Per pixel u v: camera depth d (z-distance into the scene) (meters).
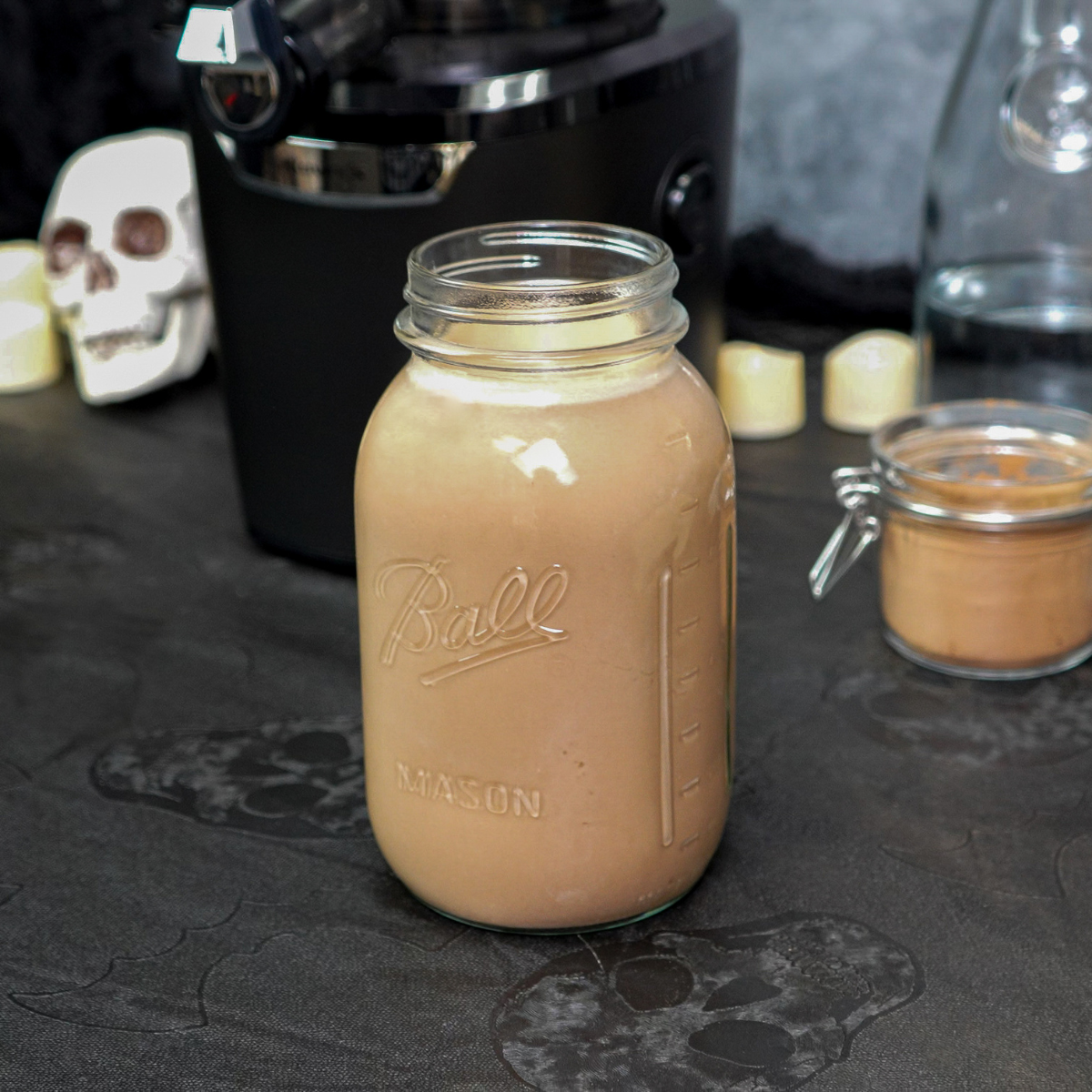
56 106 1.04
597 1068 0.41
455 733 0.43
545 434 0.40
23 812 0.53
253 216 0.63
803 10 0.94
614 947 0.46
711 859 0.49
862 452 0.83
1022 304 0.80
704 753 0.45
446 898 0.46
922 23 0.91
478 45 0.59
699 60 0.67
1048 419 0.63
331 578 0.71
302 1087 0.40
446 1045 0.42
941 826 0.51
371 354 0.63
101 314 0.87
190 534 0.76
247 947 0.46
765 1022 0.42
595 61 0.61
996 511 0.56
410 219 0.60
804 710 0.59
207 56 0.54
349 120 0.59
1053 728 0.57
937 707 0.59
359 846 0.51
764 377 0.83
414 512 0.42
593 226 0.45
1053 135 0.76
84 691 0.62
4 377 0.94
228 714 0.60
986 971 0.44
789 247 0.98
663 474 0.41
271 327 0.65
